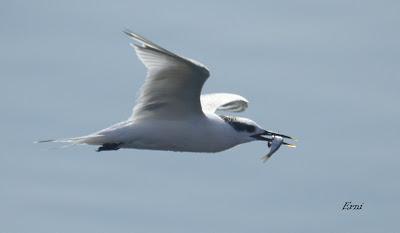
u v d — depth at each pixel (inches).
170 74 621.6
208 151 673.6
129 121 650.2
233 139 677.3
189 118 654.5
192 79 622.5
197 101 645.3
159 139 650.2
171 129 650.2
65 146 641.6
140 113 650.8
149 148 658.8
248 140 685.3
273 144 687.1
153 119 651.5
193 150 668.1
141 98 643.5
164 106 648.4
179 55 589.9
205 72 607.2
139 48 607.5
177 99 643.5
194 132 655.1
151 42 586.9
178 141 655.8
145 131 645.3
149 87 634.2
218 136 666.8
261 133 690.8
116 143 647.1
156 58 609.6
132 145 651.5
